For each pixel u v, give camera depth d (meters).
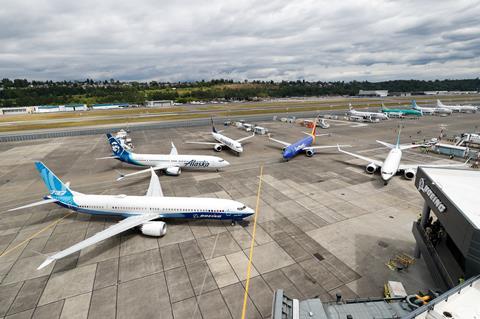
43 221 40.62
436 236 26.27
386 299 17.94
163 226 35.31
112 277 28.27
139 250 32.84
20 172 65.50
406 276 27.80
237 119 157.12
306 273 28.47
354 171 61.81
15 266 30.33
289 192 50.31
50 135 113.31
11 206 46.28
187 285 26.97
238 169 64.88
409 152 78.06
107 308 24.30
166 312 23.78
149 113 197.75
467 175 26.78
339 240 34.47
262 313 23.56
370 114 145.25
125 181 58.22
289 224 38.59
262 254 31.80
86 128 132.62
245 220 39.88
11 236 36.56
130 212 37.91
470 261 16.81
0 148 92.31
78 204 38.38
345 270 28.88
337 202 45.62
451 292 15.03
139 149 88.31
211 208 37.06
